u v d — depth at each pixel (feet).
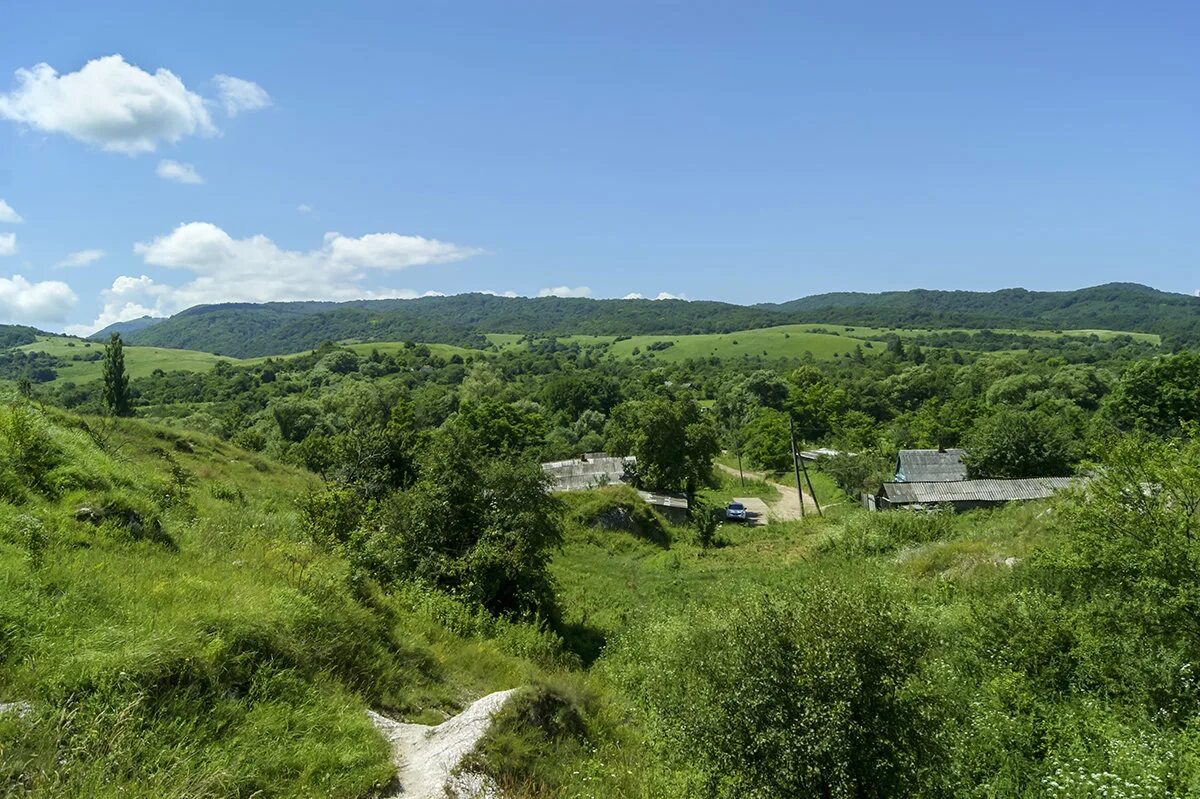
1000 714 30.12
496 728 24.79
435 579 53.42
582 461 171.22
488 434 218.18
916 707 22.75
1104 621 34.86
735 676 23.88
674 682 33.06
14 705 18.26
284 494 82.12
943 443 213.05
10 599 22.00
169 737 19.80
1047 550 41.70
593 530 108.17
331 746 22.07
